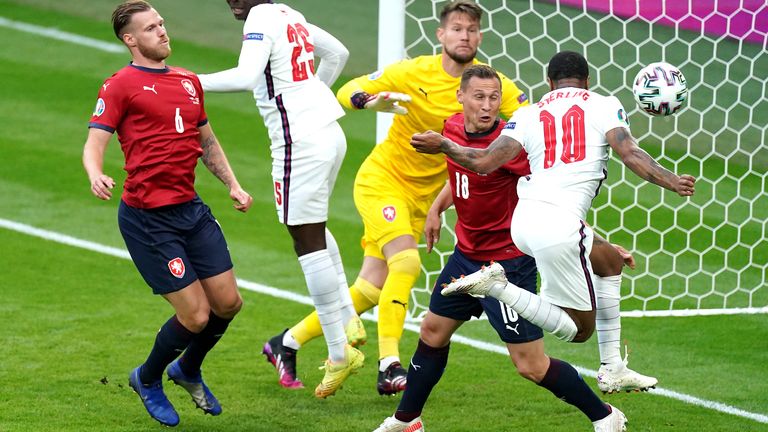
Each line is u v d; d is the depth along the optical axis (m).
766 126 39.91
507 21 52.66
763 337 26.31
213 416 21.17
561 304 18.61
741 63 45.84
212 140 20.61
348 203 37.06
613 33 49.88
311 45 22.02
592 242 18.58
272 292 29.34
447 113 22.94
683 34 48.84
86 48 53.22
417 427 19.70
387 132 25.53
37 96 46.56
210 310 20.23
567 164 18.27
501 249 19.48
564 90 18.70
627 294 29.31
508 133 18.38
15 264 30.58
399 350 25.48
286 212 21.73
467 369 24.25
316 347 25.84
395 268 22.61
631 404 22.22
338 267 22.88
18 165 39.09
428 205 23.84
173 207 19.52
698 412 21.70
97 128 18.80
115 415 20.78
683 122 40.66
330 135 21.61
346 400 22.38
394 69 23.02
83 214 35.09
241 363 24.30
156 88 19.05
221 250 20.09
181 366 20.48
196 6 61.25
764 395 22.64
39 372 22.91
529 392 22.75
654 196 35.38
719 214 33.75
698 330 26.88
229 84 20.23
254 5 21.59
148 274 19.48
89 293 28.53
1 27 55.84
